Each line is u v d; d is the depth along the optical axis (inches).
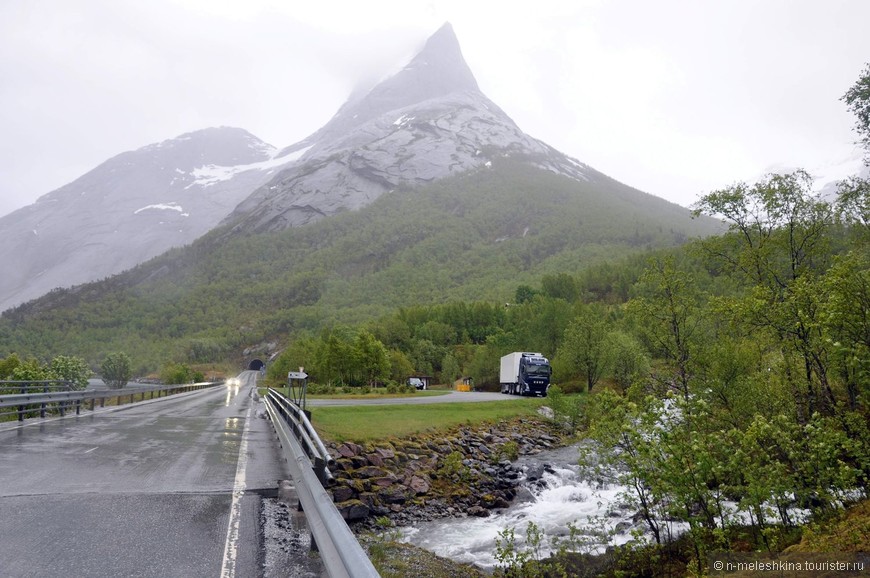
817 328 431.2
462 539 581.0
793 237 772.6
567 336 1958.7
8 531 236.1
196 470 399.9
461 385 2731.3
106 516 266.2
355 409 1231.5
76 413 871.1
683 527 386.6
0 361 1600.6
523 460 1046.4
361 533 578.9
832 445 290.0
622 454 341.4
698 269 887.1
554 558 417.1
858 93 706.8
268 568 203.9
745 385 572.1
